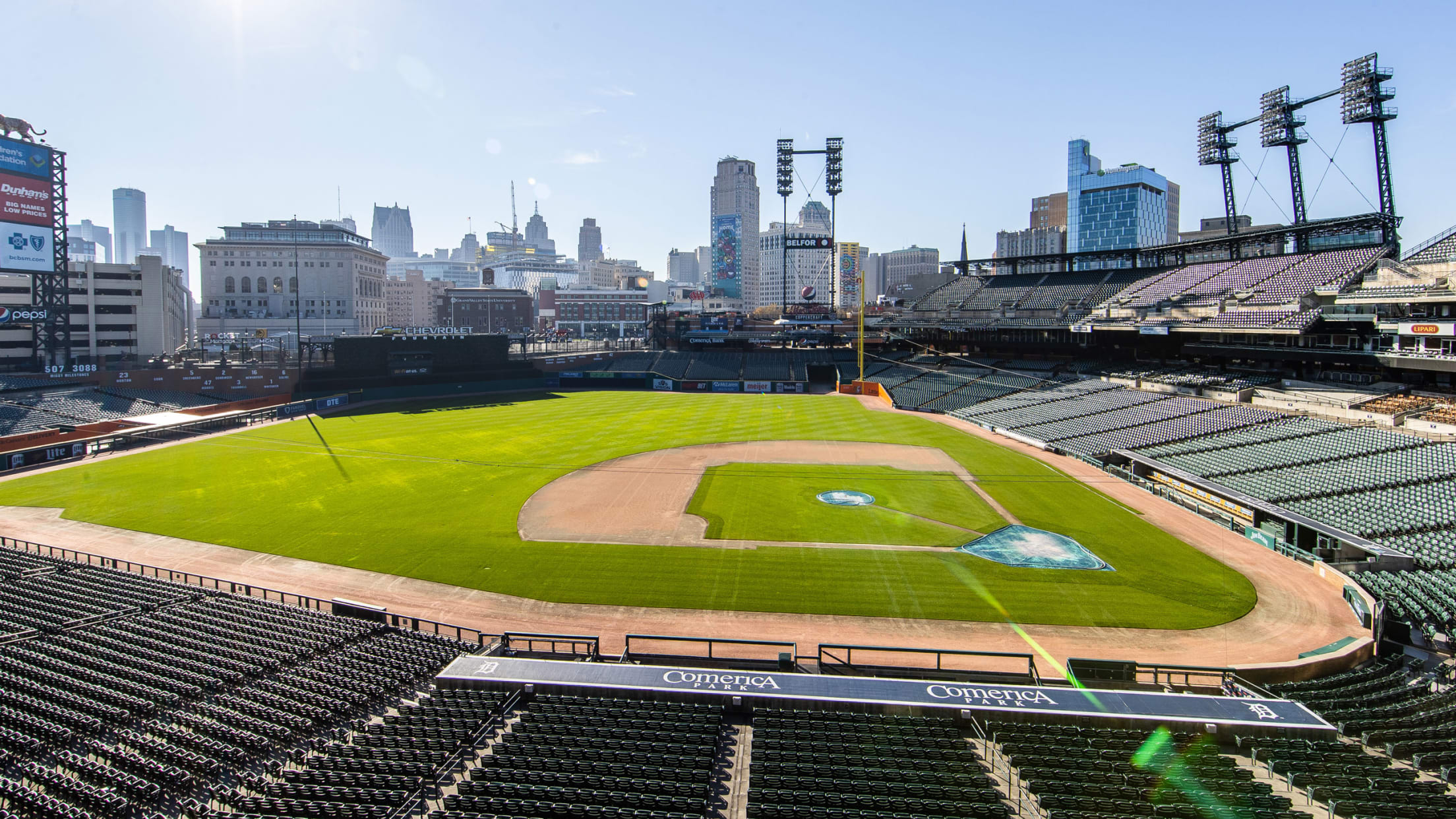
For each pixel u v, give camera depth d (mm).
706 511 53438
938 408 102312
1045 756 22391
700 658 31391
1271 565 42188
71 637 32625
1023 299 118438
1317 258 81688
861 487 60469
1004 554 44312
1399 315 62344
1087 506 54406
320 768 22578
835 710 25469
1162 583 39688
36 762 23047
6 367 97625
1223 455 59562
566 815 19859
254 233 199125
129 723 25547
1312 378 74062
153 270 119938
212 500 56188
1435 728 23656
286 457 72000
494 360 130375
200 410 94438
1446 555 38688
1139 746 23078
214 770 22625
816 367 133625
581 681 27203
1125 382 90250
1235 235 90812
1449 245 60188
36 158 90750
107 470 66000
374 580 40500
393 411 103312
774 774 21766
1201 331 79375
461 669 28172
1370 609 33719
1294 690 28312
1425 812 19156
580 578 40688
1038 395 94625
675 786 21031
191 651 31188
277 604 36469
